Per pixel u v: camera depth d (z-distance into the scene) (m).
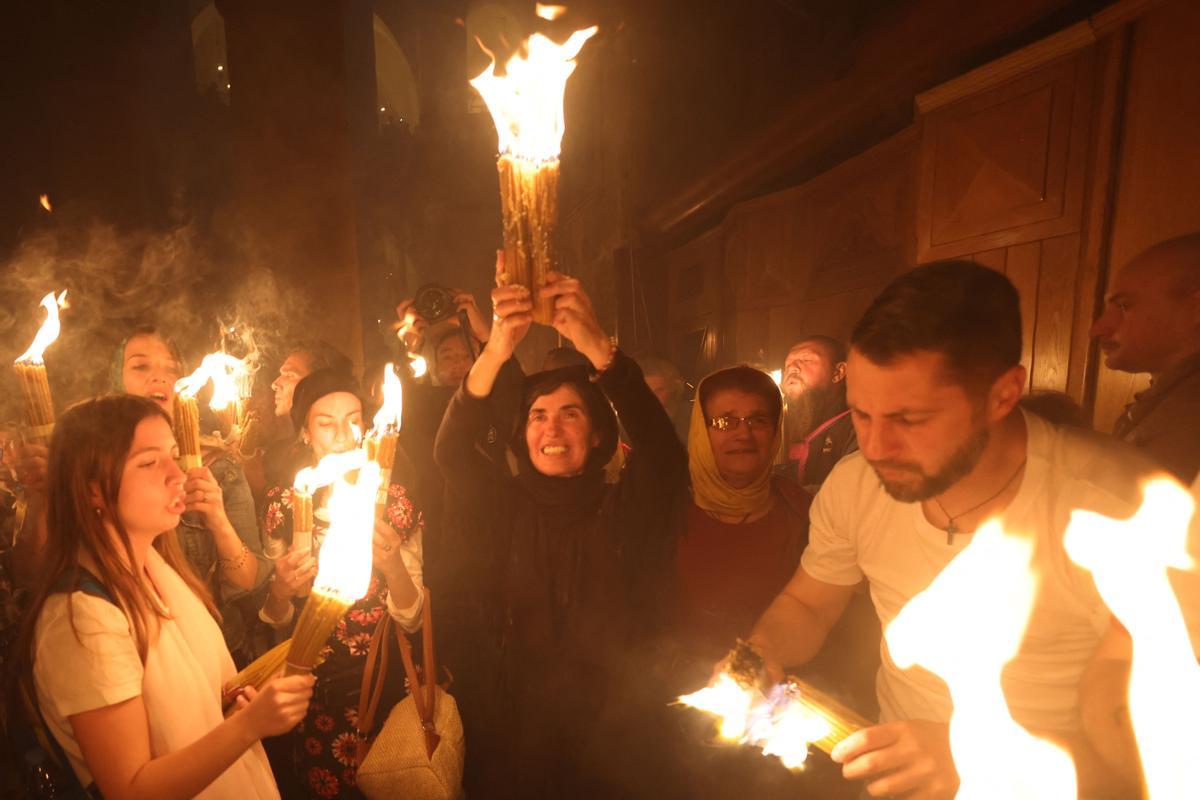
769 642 1.47
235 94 5.25
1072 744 1.10
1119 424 1.64
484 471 2.02
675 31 6.57
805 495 1.96
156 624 1.26
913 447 1.06
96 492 1.23
